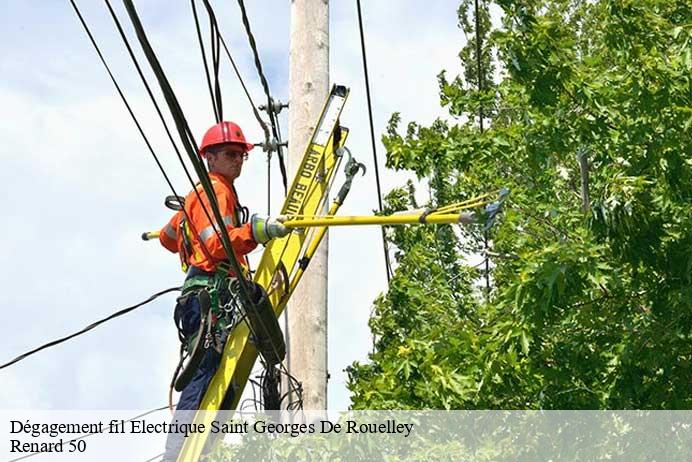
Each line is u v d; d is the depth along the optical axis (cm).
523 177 1512
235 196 1117
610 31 1252
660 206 1206
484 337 1305
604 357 1251
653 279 1215
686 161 1212
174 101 879
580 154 1266
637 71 1224
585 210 1258
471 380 1275
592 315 1245
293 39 1341
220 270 1074
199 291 1069
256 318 1062
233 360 1079
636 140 1218
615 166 1266
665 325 1196
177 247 1159
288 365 1231
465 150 1430
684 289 1166
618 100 1249
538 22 1272
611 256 1223
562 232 1459
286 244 1152
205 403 1070
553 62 1262
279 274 1148
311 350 1232
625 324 1216
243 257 1132
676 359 1204
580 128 1269
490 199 1048
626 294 1232
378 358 1516
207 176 948
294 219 1048
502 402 1277
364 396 1277
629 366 1209
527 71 1266
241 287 1033
